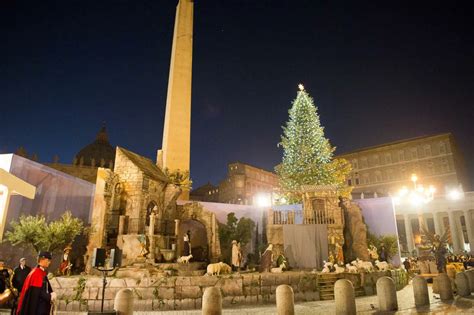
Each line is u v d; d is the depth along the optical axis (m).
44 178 20.58
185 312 12.85
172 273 15.88
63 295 13.51
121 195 20.45
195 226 24.94
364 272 18.06
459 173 64.88
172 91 32.84
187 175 28.66
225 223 27.36
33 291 6.44
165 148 31.64
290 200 31.52
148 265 16.41
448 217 48.94
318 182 32.75
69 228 16.67
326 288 16.34
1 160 18.98
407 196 45.69
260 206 28.66
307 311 12.64
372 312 11.77
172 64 34.78
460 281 14.74
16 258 17.50
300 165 33.59
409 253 44.50
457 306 12.20
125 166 21.09
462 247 45.78
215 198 77.81
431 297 14.78
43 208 20.19
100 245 18.25
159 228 21.64
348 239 25.23
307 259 22.20
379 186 67.94
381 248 26.27
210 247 22.92
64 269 16.36
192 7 37.28
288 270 20.77
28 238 15.66
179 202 26.19
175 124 31.94
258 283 15.02
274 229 24.02
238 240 25.59
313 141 34.38
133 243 17.56
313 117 35.56
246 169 71.62
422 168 64.19
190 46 35.41
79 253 19.42
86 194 22.70
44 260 6.90
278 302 10.15
